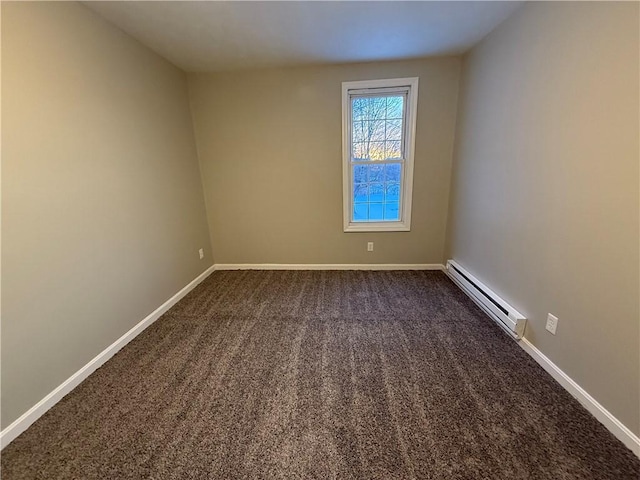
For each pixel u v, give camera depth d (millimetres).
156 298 2615
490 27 2299
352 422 1490
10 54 1453
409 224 3480
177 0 1829
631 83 1251
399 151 3354
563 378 1685
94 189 1946
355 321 2467
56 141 1685
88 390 1758
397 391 1691
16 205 1473
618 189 1325
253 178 3486
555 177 1708
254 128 3316
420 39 2506
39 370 1585
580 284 1551
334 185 3439
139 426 1501
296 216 3582
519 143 2041
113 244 2111
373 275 3479
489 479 1202
